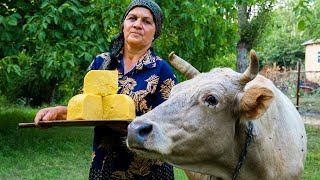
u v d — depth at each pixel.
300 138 3.87
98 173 3.35
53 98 19.73
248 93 2.87
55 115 3.14
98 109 3.08
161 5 8.37
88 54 7.55
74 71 8.38
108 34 9.03
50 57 7.45
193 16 8.27
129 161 3.32
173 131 2.74
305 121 13.74
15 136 9.86
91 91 3.10
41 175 6.85
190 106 2.82
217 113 2.86
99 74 3.11
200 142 2.82
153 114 2.77
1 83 8.84
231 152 3.01
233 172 3.09
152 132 2.66
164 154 2.71
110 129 3.30
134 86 3.32
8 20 7.57
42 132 10.69
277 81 21.27
